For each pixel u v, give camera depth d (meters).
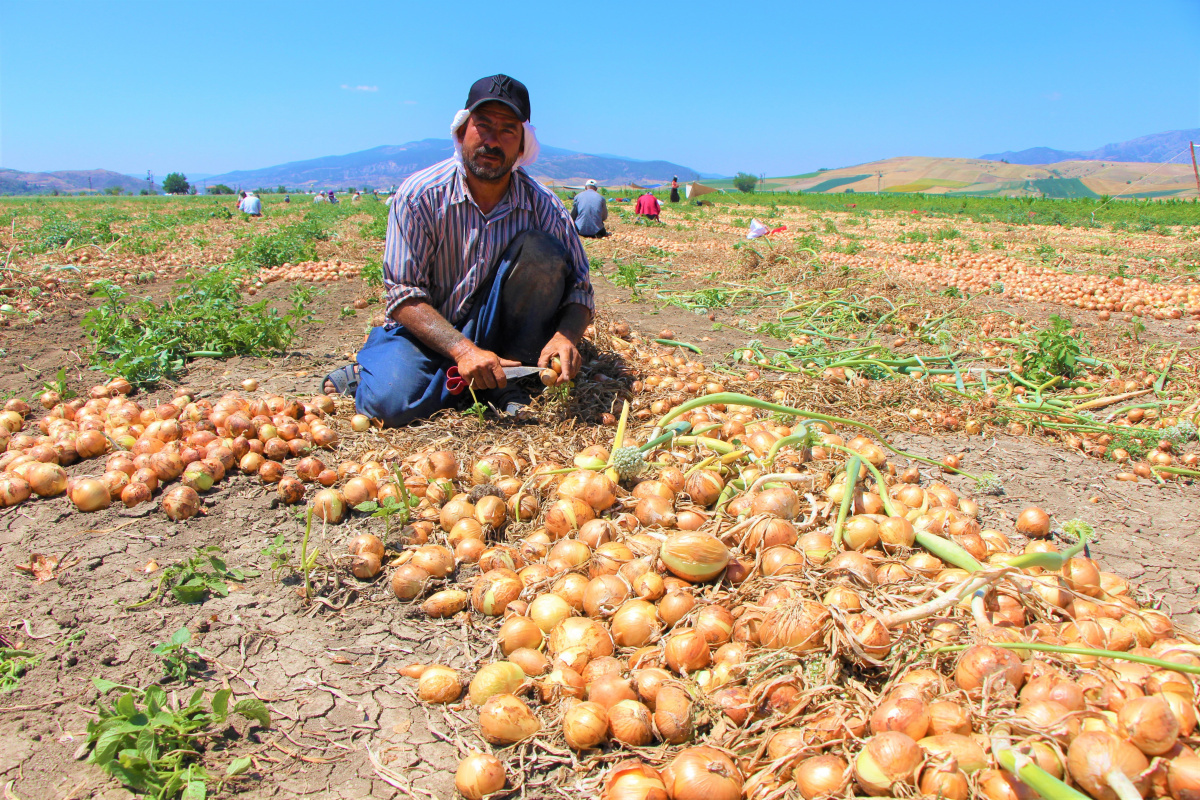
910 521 2.77
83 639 2.33
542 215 4.33
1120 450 4.18
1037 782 1.48
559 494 3.01
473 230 4.13
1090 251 16.88
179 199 65.00
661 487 2.94
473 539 2.80
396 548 2.86
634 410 4.27
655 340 6.45
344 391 4.54
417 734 2.04
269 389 4.92
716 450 3.33
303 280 10.13
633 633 2.23
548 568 2.55
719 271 11.16
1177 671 1.74
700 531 2.64
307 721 2.06
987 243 19.33
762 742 1.81
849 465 2.78
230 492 3.29
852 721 1.77
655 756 1.87
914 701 1.74
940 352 6.52
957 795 1.56
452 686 2.14
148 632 2.38
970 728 1.72
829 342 6.78
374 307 8.23
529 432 3.91
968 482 3.69
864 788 1.62
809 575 2.22
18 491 3.12
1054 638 2.04
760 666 1.97
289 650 2.34
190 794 1.75
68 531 2.95
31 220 24.55
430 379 4.04
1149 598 2.70
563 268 4.23
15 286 8.08
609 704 1.98
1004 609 2.17
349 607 2.57
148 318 5.92
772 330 7.09
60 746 1.93
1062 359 5.63
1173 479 3.92
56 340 6.35
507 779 1.87
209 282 7.23
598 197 15.34
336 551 2.84
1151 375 5.78
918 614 2.02
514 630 2.29
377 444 3.84
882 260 14.01
